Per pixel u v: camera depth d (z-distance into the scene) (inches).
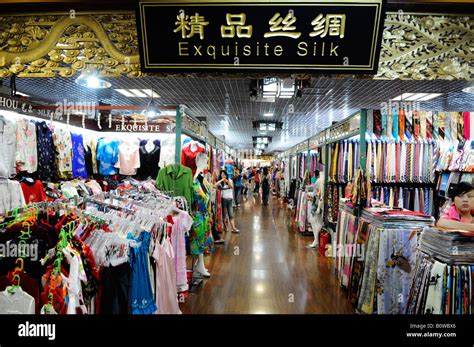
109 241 69.7
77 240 64.7
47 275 60.1
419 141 157.8
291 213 406.9
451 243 71.4
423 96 232.4
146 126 180.7
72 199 81.9
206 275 165.6
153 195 126.2
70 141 159.2
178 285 106.3
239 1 80.0
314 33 82.4
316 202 229.5
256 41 84.1
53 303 59.2
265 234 277.4
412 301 81.8
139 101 261.0
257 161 1096.2
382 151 160.6
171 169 144.9
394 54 87.7
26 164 130.8
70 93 241.6
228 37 83.9
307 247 231.6
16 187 121.9
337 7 79.4
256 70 87.0
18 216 67.2
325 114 306.5
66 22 89.9
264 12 81.1
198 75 90.8
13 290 58.5
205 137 221.0
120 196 107.1
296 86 201.2
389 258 113.3
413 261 112.9
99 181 180.7
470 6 82.6
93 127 182.4
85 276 62.4
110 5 86.1
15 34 91.0
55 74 92.2
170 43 85.1
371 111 143.0
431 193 163.2
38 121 143.1
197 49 85.5
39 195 131.9
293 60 85.7
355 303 127.6
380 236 113.6
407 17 86.4
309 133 451.5
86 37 90.5
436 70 88.0
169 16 82.1
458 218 79.6
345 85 205.8
